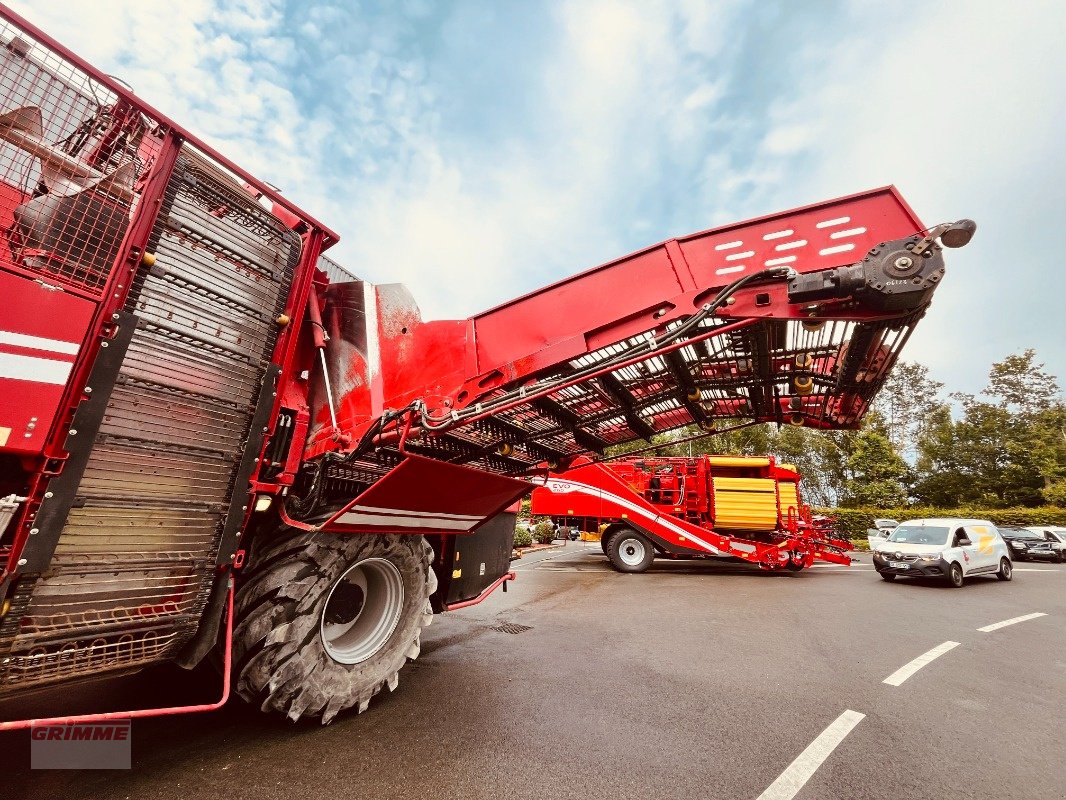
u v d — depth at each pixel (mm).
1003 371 42969
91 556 2066
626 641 5738
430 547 3896
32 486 1901
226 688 2432
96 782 2408
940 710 3895
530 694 3916
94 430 2051
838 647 5703
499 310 3881
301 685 2900
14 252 2010
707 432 4797
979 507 32031
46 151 2129
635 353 3273
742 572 13273
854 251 3078
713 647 5570
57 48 2109
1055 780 2854
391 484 2822
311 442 3488
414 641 3660
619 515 12953
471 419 3350
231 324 2654
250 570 3012
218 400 2555
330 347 3725
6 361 1830
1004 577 12773
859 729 3477
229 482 2588
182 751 2760
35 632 1909
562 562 15383
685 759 2941
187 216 2484
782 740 3252
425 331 4070
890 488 30141
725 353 3867
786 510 13008
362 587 3520
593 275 3662
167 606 2312
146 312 2283
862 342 3248
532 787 2578
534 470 5273
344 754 2812
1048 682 4656
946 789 2721
